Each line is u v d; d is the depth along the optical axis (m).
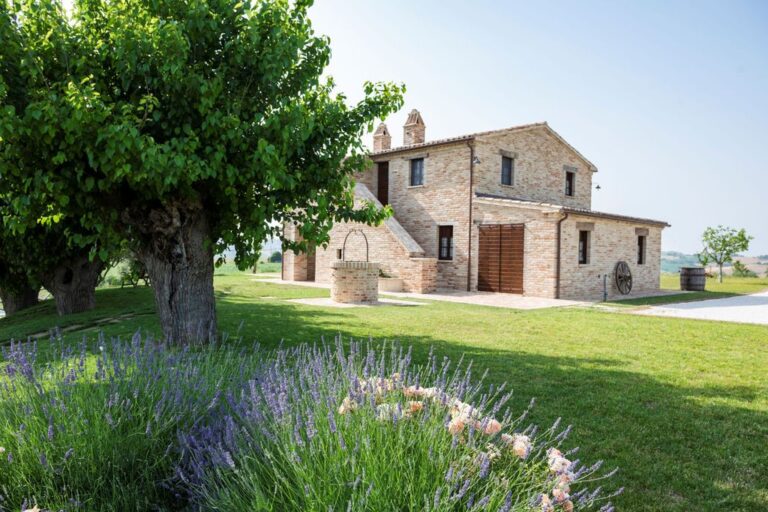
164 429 2.62
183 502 2.42
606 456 3.39
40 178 5.01
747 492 2.91
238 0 6.03
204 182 6.06
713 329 9.61
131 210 6.02
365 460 1.91
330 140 6.79
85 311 11.97
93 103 4.65
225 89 6.11
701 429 3.96
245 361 4.26
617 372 5.84
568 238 17.47
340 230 22.12
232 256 7.48
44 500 2.16
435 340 7.77
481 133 19.48
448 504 1.73
